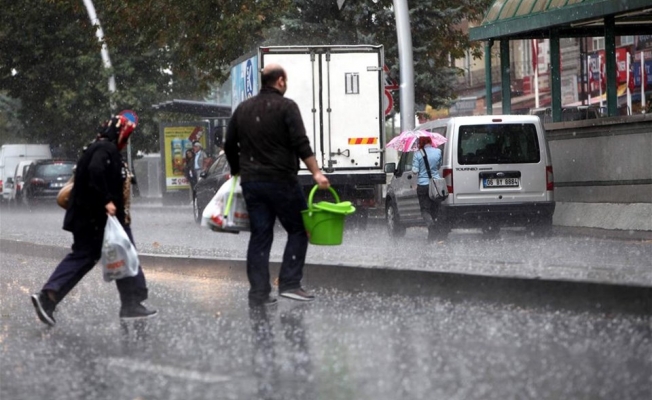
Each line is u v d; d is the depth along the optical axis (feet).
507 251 96.58
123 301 58.59
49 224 182.70
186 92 299.79
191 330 52.65
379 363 41.81
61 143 307.78
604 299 51.57
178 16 188.55
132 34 199.93
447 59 195.11
